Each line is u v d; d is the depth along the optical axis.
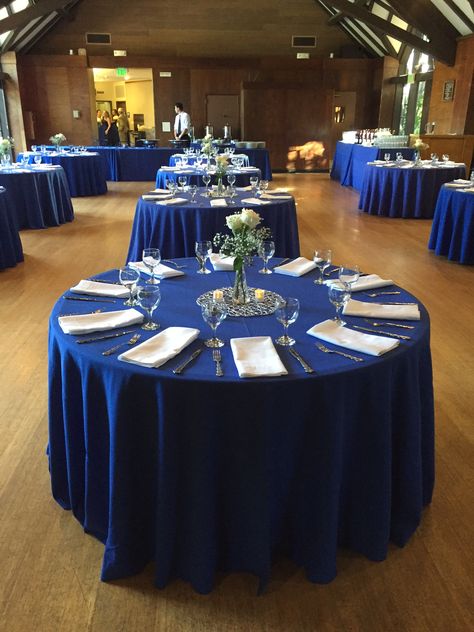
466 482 2.28
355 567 1.86
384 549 1.84
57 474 2.05
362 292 2.29
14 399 2.86
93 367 1.67
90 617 1.67
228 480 1.65
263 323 1.96
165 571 1.74
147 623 1.66
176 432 1.58
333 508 1.68
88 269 5.23
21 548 1.93
